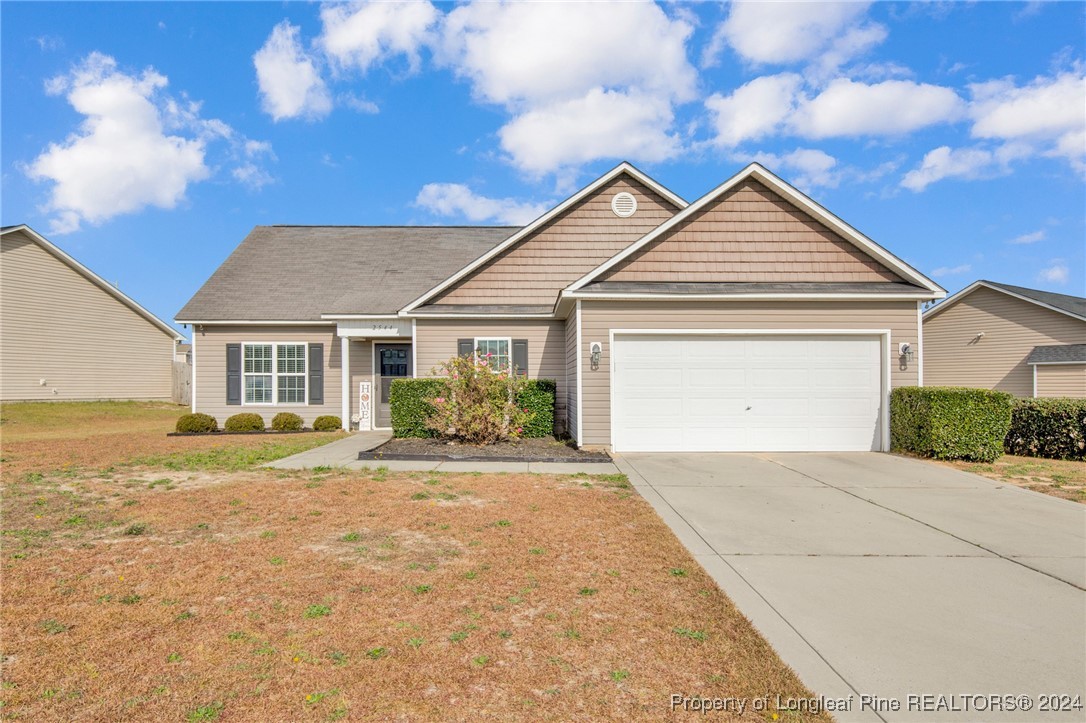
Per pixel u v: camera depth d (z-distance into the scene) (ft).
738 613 12.39
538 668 10.08
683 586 13.91
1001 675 10.07
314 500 22.11
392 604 12.66
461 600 12.92
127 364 80.53
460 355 44.88
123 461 31.32
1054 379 61.82
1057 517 20.70
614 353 35.32
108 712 8.65
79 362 73.92
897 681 9.82
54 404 68.80
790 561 15.92
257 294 52.60
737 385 35.35
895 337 35.01
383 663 10.18
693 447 35.22
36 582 13.76
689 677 9.84
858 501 22.89
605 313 35.22
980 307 70.74
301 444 39.47
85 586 13.53
